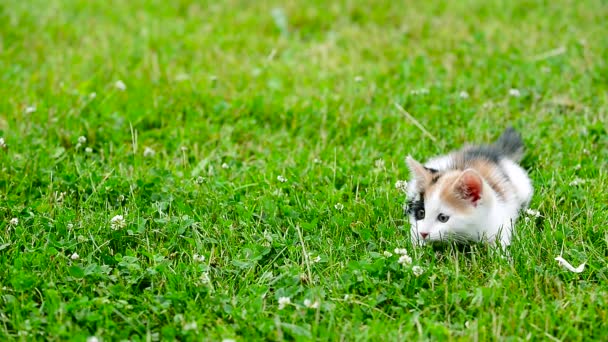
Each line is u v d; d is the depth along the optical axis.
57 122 7.80
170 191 6.46
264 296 5.04
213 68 9.49
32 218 5.96
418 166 5.82
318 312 4.74
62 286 5.09
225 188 6.53
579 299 4.87
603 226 5.76
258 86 9.02
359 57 9.88
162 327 4.75
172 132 7.76
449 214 5.50
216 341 4.60
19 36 10.37
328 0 11.99
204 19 11.42
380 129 7.79
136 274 5.25
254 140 7.75
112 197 6.44
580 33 10.23
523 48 9.88
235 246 5.67
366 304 4.93
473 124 7.80
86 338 4.57
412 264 5.24
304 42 10.67
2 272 5.27
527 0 11.59
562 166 6.90
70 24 10.90
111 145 7.37
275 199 6.32
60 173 6.75
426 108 8.20
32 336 4.61
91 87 8.80
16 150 7.21
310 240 5.72
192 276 5.27
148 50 10.00
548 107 8.27
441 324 4.68
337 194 6.39
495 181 6.02
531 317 4.75
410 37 10.66
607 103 8.15
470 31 10.66
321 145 7.57
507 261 5.38
